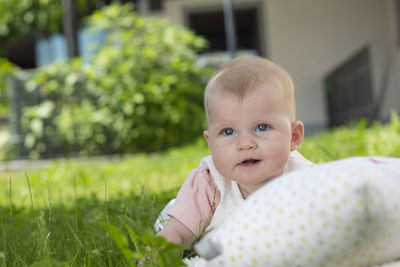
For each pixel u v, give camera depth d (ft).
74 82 24.95
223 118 4.47
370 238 3.06
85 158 24.13
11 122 25.25
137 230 4.64
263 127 4.43
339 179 3.12
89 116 24.40
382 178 3.14
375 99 25.76
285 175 3.58
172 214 4.94
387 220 3.03
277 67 4.71
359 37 34.83
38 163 23.35
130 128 24.71
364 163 3.63
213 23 39.99
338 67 31.48
